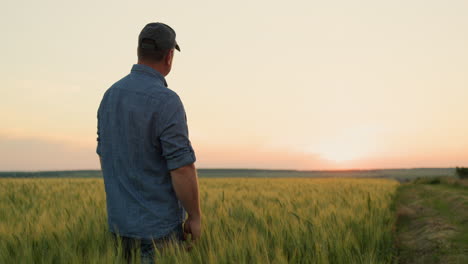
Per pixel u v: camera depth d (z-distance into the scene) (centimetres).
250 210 510
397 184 2386
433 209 892
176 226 237
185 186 224
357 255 372
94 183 1362
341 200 765
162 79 241
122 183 232
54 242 320
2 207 575
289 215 499
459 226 647
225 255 287
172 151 222
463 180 1745
